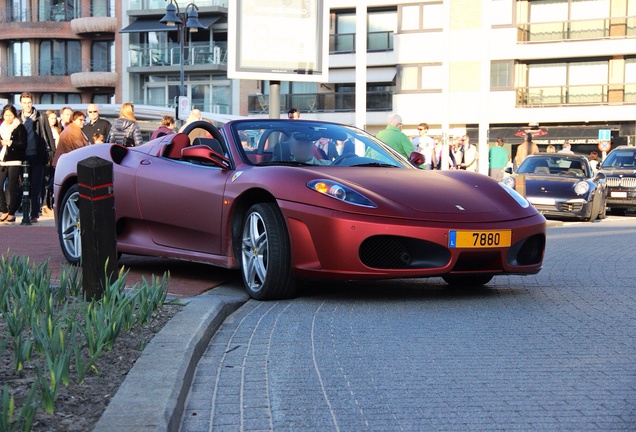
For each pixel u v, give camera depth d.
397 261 6.02
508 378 4.18
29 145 15.04
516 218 6.32
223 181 6.76
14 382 3.66
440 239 5.95
